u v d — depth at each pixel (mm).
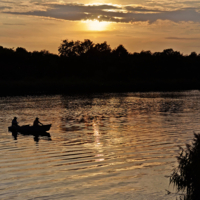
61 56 127812
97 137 23141
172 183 13086
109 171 14758
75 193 12188
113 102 54812
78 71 121125
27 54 126562
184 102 53625
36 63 117438
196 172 9805
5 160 16906
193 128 26516
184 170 10164
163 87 104562
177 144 20203
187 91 86188
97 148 19531
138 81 113562
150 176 14000
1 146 20609
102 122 31250
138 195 11992
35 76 111312
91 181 13461
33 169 15172
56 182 13352
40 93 80250
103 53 141125
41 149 19547
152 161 16312
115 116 36062
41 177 13984
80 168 15281
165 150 18641
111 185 12969
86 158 17141
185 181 10203
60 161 16594
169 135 23391
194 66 128500
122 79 114875
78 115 37406
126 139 22172
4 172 14727
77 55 129750
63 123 30969
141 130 25938
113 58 130250
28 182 13352
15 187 12781
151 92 82688
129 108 44812
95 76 118000
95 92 83688
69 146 20266
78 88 97062
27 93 79938
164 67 127125
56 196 11914
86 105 49812
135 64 124375
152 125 28641
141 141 21375
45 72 115938
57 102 55406
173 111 40312
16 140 22672
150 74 123438
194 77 126500
